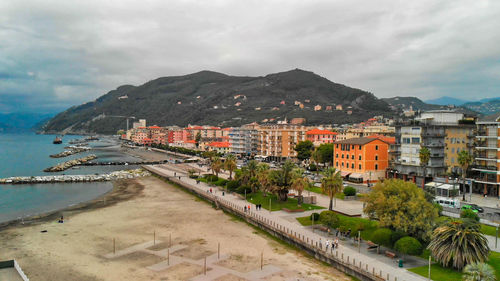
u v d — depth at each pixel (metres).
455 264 50.47
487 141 107.88
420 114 149.88
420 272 51.00
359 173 137.75
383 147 138.88
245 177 118.38
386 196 63.50
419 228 59.56
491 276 41.97
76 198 117.94
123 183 150.12
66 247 66.31
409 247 53.06
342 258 57.09
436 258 52.56
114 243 67.12
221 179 137.25
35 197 119.50
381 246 63.22
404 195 61.50
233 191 117.81
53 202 111.25
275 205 96.12
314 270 56.34
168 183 149.50
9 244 68.19
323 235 69.88
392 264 54.53
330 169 86.12
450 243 51.00
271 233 75.69
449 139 123.00
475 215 72.00
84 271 54.78
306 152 187.88
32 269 55.66
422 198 60.88
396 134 132.38
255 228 80.75
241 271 55.09
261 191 112.62
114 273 54.06
